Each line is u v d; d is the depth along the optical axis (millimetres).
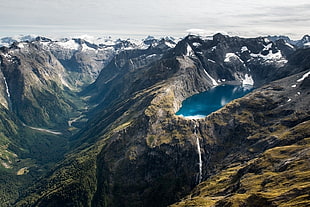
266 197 195125
